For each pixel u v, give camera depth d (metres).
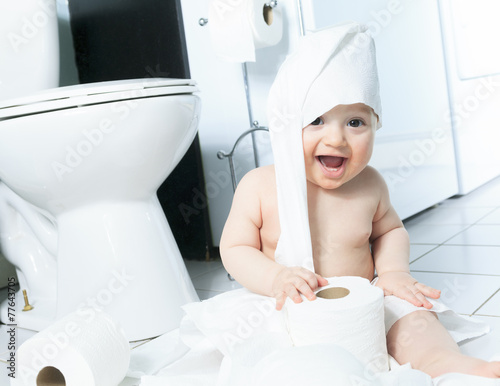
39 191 0.96
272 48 1.29
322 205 0.80
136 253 0.98
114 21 1.55
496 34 2.09
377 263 0.83
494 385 0.54
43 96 0.89
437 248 1.28
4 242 1.29
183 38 1.41
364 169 0.85
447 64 1.83
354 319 0.62
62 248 1.01
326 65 0.74
